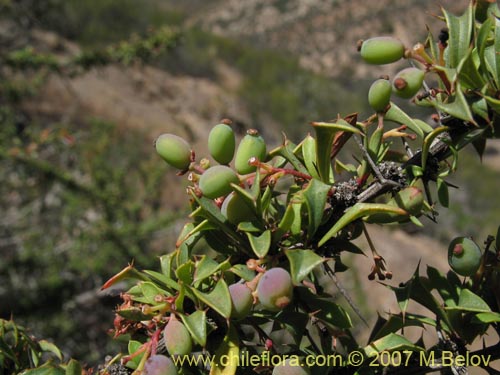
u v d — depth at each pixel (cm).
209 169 122
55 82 1380
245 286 114
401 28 4069
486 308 129
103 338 723
